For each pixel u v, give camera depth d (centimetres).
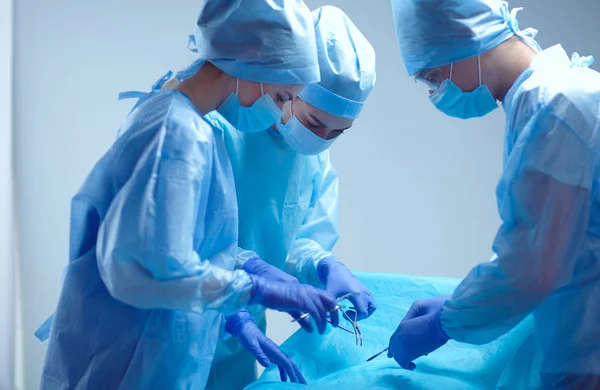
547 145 107
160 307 109
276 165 154
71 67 232
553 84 111
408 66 132
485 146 262
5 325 235
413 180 265
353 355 147
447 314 121
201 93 121
